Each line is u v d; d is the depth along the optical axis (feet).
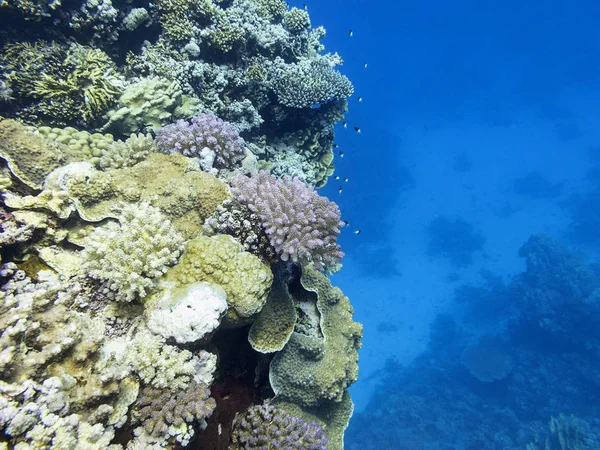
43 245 11.47
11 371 7.99
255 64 27.89
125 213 12.73
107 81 20.29
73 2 21.16
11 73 19.52
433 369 84.07
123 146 16.93
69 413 8.41
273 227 13.87
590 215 119.96
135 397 9.86
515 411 69.87
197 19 26.16
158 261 11.71
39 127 18.70
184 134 18.53
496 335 86.02
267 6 31.89
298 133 31.09
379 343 98.63
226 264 12.39
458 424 69.72
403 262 121.19
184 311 10.80
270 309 15.06
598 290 76.48
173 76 23.61
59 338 8.83
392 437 69.00
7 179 12.17
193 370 10.82
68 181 12.84
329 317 17.58
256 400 15.10
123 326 11.41
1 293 8.54
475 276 112.68
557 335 75.97
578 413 65.57
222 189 15.28
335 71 32.24
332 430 17.02
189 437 9.96
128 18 23.44
